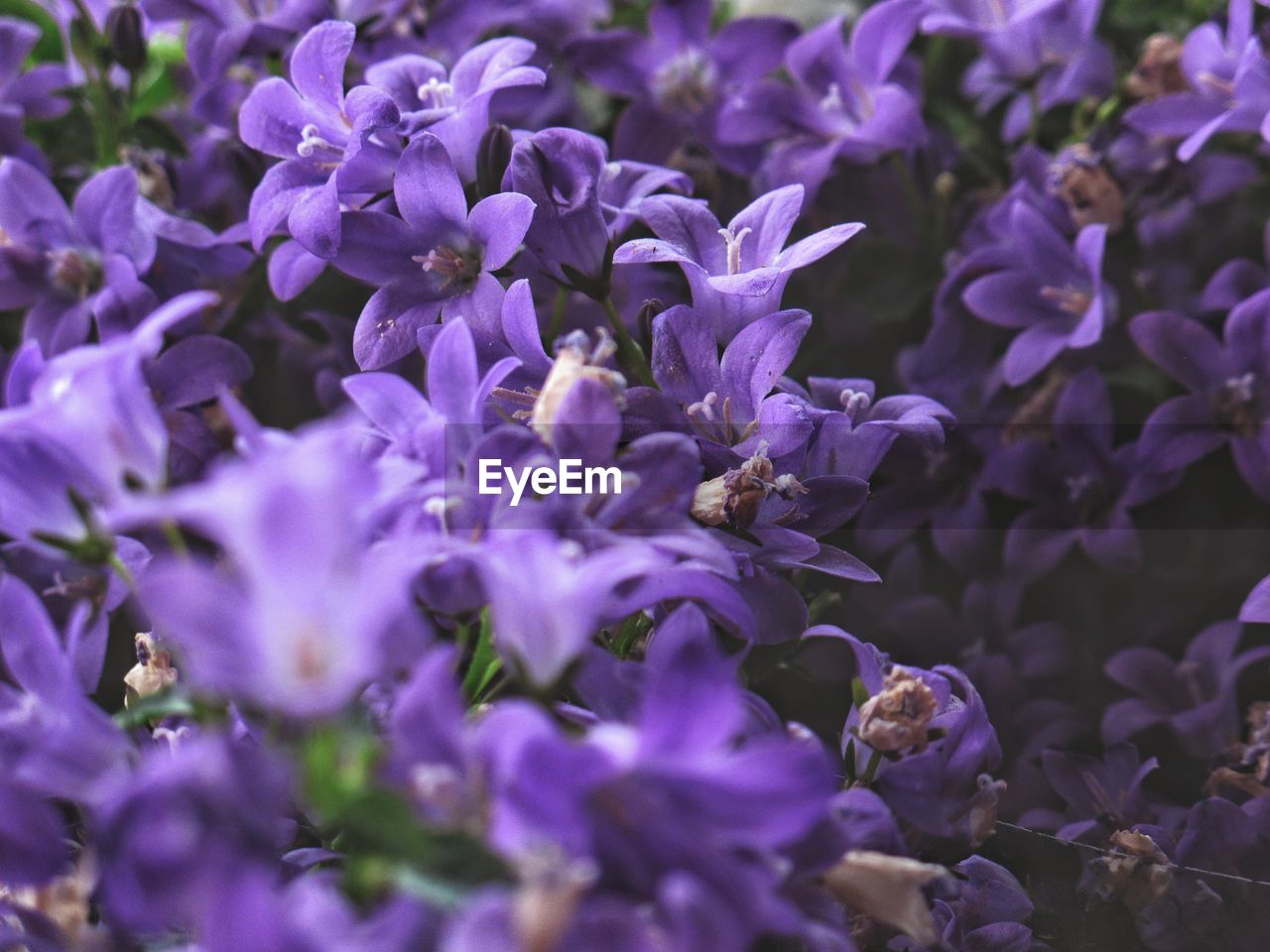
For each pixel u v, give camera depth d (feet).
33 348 1.18
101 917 1.18
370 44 1.46
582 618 1.07
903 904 1.16
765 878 0.91
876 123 1.47
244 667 0.88
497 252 1.26
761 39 1.49
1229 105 1.44
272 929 0.86
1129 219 1.49
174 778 0.88
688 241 1.29
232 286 1.47
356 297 1.48
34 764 1.14
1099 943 1.28
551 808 0.87
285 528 0.86
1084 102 1.53
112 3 1.56
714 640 1.23
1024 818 1.33
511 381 1.24
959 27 1.49
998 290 1.46
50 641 1.16
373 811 0.91
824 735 1.32
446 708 0.93
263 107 1.30
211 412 1.43
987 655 1.41
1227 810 1.29
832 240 1.26
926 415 1.29
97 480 1.13
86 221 1.38
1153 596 1.44
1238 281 1.46
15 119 1.46
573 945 0.85
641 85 1.49
